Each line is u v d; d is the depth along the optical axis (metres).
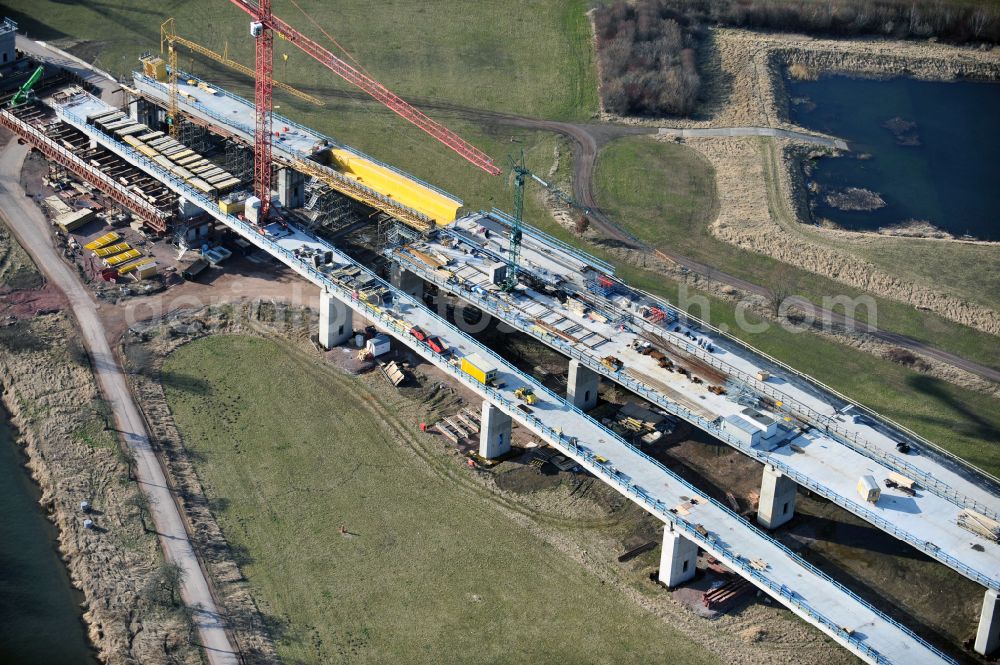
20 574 160.75
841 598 149.62
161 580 158.00
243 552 164.50
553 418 176.50
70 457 178.62
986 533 154.25
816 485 161.50
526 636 154.12
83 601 157.50
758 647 153.62
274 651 150.38
